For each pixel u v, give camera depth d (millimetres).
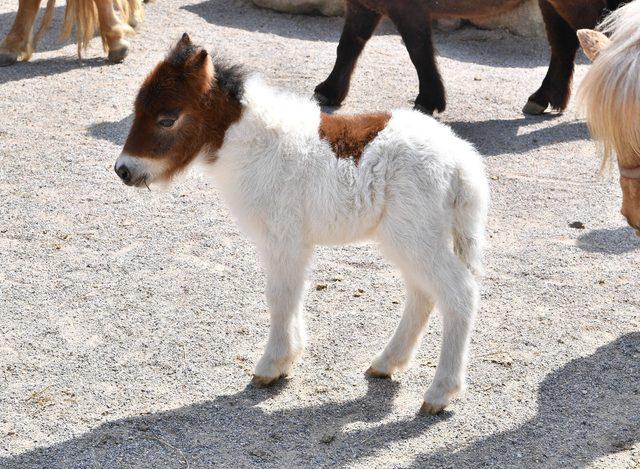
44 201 4555
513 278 4160
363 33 5559
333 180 3523
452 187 3531
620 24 3371
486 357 3797
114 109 5402
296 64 6398
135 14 6789
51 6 6234
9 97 5543
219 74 3555
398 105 5695
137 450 3482
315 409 3609
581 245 4348
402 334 3684
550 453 3473
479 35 7488
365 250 4301
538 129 5406
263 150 3549
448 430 3543
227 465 3438
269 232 3572
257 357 3791
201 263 4211
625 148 3410
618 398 3645
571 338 3873
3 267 4164
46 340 3842
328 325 3928
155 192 4629
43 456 3467
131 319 3934
